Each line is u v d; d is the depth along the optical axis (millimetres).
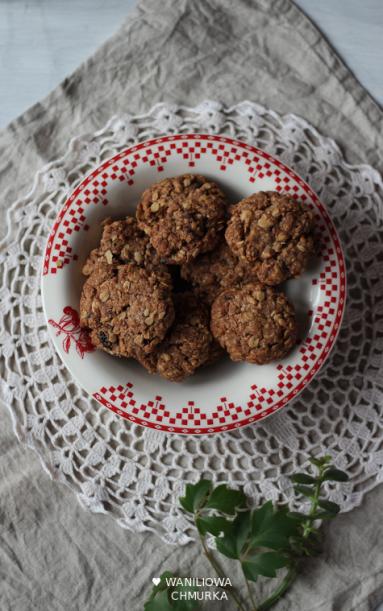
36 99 668
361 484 641
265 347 574
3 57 670
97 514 654
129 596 648
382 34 658
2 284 655
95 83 664
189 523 641
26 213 655
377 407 639
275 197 577
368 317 642
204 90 662
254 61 662
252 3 662
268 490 638
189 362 588
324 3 660
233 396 597
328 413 641
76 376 597
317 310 593
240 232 575
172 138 600
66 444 652
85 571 652
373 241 645
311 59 659
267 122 654
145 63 664
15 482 655
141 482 643
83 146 658
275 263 574
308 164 649
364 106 655
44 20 668
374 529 641
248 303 579
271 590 642
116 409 598
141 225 599
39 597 652
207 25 664
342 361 640
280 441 639
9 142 662
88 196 603
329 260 592
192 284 612
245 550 596
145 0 664
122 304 577
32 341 653
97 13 667
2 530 655
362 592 638
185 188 591
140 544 651
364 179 648
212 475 642
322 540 644
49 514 655
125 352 583
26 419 651
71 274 603
